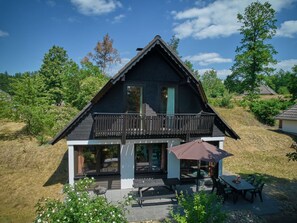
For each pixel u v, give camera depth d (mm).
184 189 12883
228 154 11109
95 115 11539
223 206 10625
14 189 12422
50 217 5621
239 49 37500
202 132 13188
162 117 12555
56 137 11766
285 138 25266
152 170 13562
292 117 27188
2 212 10031
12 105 18797
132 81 13062
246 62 35906
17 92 19094
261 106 33188
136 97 13273
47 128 19125
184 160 14086
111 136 12062
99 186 12195
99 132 11609
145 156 13492
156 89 13508
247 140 24094
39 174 14508
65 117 21719
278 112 31625
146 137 12656
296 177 15109
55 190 12297
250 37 36094
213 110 14008
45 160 16469
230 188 11273
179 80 13852
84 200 6020
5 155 16703
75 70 35188
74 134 12180
